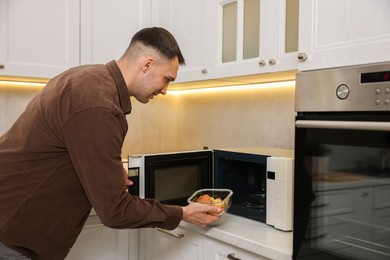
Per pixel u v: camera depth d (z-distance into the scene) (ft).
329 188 3.27
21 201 3.55
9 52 5.69
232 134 6.86
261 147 5.96
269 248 3.78
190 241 4.88
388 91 2.81
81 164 3.24
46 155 3.46
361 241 3.07
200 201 4.58
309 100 3.38
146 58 3.81
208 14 5.66
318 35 3.70
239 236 4.15
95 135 3.17
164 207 3.89
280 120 5.96
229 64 5.32
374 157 2.94
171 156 5.18
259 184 5.34
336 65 3.53
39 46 5.90
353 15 3.38
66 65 6.12
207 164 5.51
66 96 3.29
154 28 4.07
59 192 3.58
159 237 5.43
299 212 3.48
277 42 4.60
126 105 3.73
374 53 3.21
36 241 3.72
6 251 3.76
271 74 4.97
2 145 3.67
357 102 3.02
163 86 4.05
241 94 6.66
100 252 5.77
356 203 3.09
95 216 5.74
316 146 3.34
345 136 3.12
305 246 3.45
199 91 7.61
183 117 8.05
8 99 6.56
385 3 3.14
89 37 6.27
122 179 3.39
